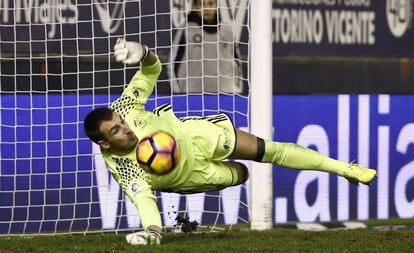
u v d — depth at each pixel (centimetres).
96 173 2448
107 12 2478
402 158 2695
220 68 2542
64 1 2456
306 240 1875
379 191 2667
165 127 1692
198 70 2528
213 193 2500
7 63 2422
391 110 2688
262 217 2312
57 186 2434
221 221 2498
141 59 1684
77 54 2453
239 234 2058
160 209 2452
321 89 2625
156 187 1711
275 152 1778
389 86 2691
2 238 1997
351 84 2655
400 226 2533
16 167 2408
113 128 1631
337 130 2636
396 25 2702
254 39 2306
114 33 2484
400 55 2703
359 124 2658
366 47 2670
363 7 2670
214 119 1775
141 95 1711
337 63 2639
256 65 2303
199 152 1731
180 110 2498
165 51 2505
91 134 1648
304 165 1794
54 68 2453
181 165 1694
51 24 2452
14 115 2412
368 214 2655
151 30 2514
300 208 2592
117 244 1717
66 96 2450
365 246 1745
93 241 1838
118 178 1688
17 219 2405
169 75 2503
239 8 2553
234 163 1838
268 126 2302
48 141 2430
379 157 2673
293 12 2598
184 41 2519
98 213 2447
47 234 2305
